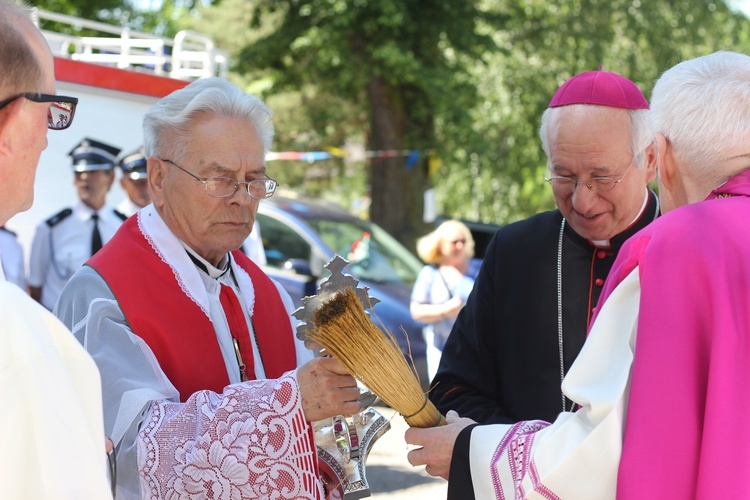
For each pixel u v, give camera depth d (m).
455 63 15.12
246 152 2.14
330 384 1.92
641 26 16.92
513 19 16.47
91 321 2.08
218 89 2.16
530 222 2.63
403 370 1.94
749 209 1.63
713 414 1.50
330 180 23.34
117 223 5.60
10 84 1.34
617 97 2.30
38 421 1.23
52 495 1.22
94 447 1.28
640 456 1.52
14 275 5.46
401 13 13.55
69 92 6.01
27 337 1.26
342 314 1.86
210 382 2.15
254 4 16.66
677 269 1.59
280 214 7.59
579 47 17.22
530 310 2.51
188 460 1.90
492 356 2.60
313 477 1.93
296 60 15.23
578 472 1.63
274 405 1.91
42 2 16.38
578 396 1.66
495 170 18.22
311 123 20.12
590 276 2.46
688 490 1.51
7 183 1.37
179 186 2.15
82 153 5.51
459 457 1.87
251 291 2.42
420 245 6.15
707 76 1.71
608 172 2.30
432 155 14.66
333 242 7.65
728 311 1.54
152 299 2.13
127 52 7.04
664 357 1.54
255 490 1.90
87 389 1.34
